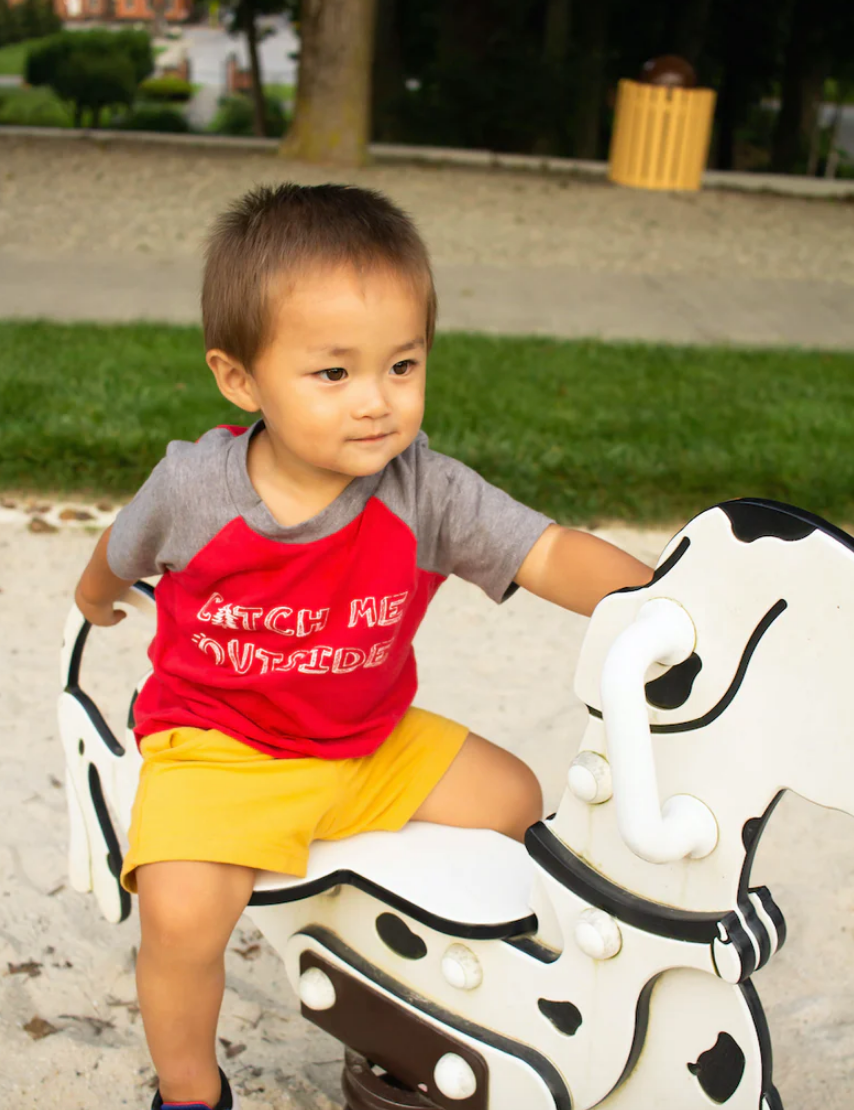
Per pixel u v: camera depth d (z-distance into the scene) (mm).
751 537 1026
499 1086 1348
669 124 11180
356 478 1409
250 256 1291
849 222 10508
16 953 2100
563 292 7621
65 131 12133
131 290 7008
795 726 1035
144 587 1703
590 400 5031
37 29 35812
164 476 1448
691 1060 1221
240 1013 2000
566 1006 1279
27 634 3145
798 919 2285
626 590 1135
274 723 1464
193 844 1334
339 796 1454
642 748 1037
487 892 1361
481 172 11555
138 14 55531
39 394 4645
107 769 1675
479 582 1470
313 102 11148
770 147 22172
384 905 1406
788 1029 2016
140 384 4891
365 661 1455
